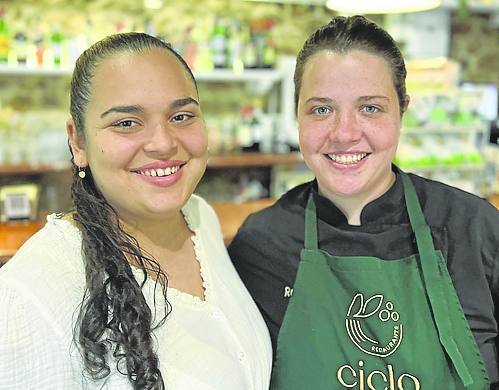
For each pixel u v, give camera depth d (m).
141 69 1.21
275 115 4.96
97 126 1.22
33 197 2.84
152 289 1.28
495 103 3.92
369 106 1.44
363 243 1.53
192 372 1.23
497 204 3.16
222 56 4.41
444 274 1.45
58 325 1.14
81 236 1.24
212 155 4.46
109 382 1.18
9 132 4.25
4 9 4.23
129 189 1.25
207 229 1.59
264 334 1.48
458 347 1.41
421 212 1.54
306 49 1.49
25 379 1.12
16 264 1.17
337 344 1.44
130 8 4.55
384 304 1.43
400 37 4.82
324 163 1.50
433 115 3.49
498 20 5.23
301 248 1.58
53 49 4.08
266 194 4.84
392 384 1.40
